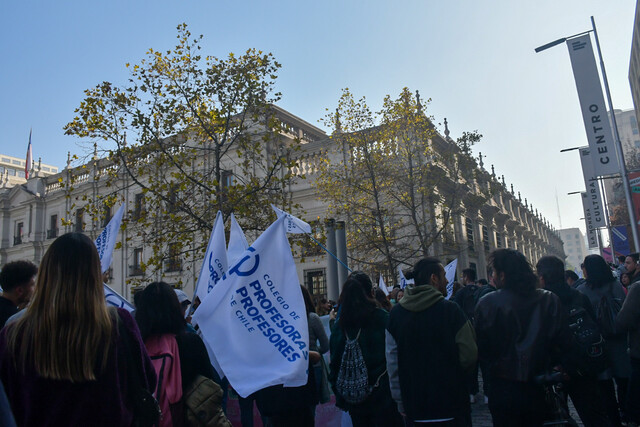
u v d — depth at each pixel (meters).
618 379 5.36
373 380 3.99
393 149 19.75
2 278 4.12
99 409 2.14
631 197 15.11
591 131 15.48
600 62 15.93
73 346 2.10
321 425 6.04
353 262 20.41
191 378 3.35
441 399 3.41
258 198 13.78
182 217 13.45
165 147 13.63
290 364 3.81
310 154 23.78
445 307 3.57
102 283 2.33
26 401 2.07
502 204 41.81
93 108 12.66
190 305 5.13
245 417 5.75
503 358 3.55
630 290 4.53
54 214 33.97
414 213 19.08
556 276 4.62
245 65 13.48
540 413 3.48
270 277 4.16
